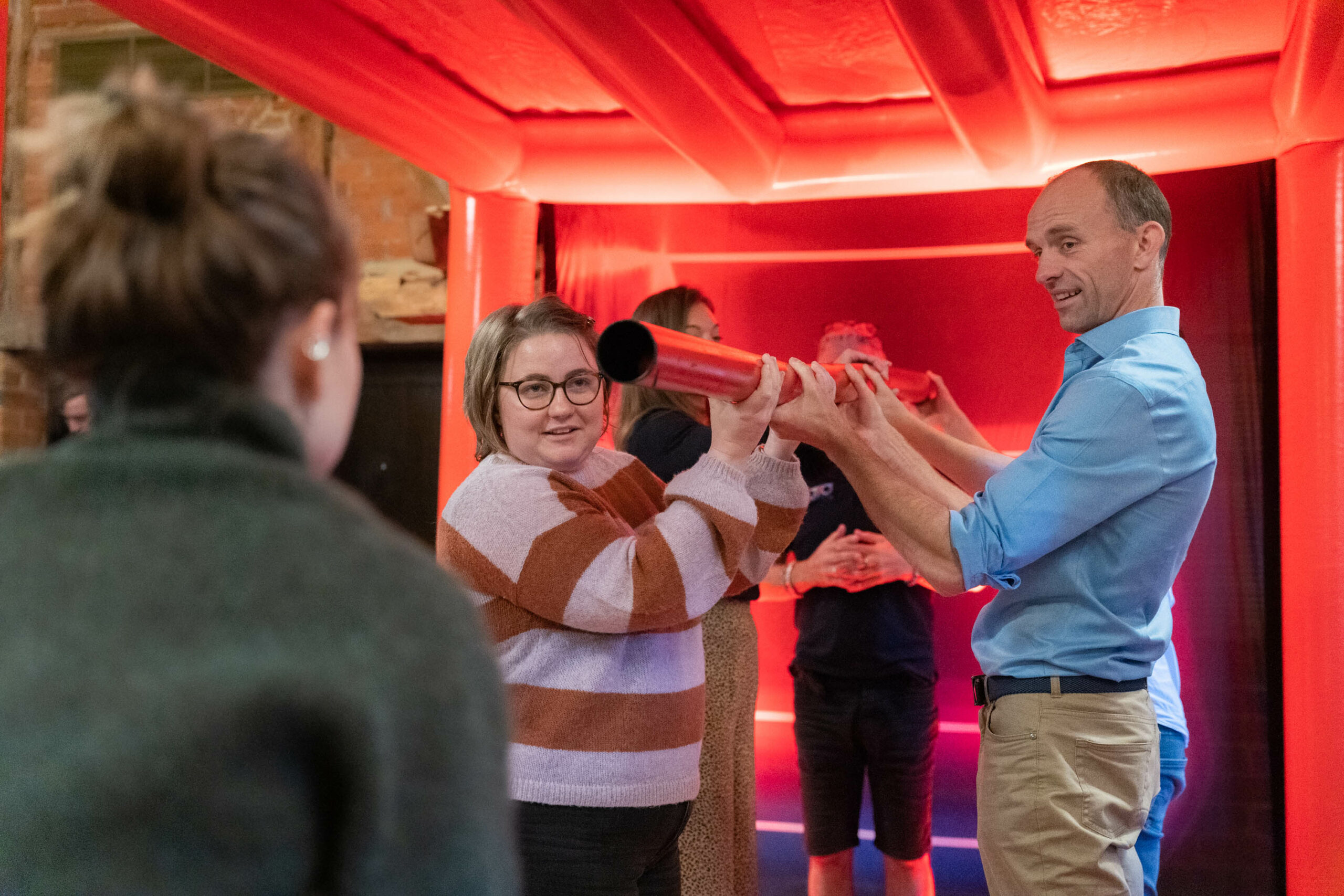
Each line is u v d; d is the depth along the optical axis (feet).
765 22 7.63
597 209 10.65
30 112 15.16
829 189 9.30
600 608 4.37
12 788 1.57
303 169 2.07
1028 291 9.91
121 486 1.78
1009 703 5.04
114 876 1.54
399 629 1.74
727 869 6.36
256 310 1.92
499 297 9.64
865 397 5.61
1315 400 7.80
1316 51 6.79
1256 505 8.96
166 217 1.89
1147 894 6.15
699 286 10.54
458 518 4.73
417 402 15.01
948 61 6.55
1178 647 9.11
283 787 1.64
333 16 7.27
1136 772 4.88
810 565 7.93
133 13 6.30
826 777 8.06
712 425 4.75
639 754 4.60
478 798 1.75
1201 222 9.18
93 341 1.88
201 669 1.61
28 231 1.95
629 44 6.59
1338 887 7.49
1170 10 7.27
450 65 8.54
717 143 8.21
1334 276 7.76
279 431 1.93
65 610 1.66
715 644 6.58
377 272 14.29
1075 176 5.48
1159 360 5.02
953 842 9.88
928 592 8.23
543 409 4.86
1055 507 4.82
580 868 4.52
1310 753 7.67
